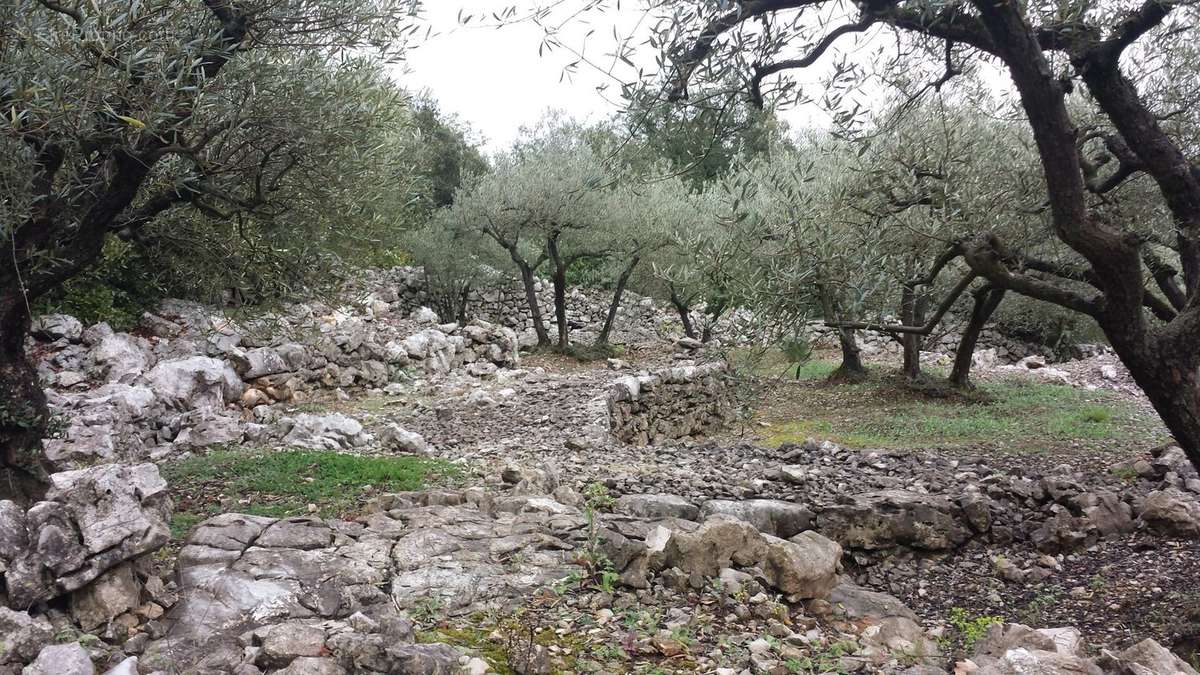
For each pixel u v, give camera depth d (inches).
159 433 422.0
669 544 213.3
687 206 809.5
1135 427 515.5
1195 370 216.2
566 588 192.2
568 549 214.8
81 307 521.3
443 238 877.2
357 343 612.1
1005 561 291.1
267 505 277.6
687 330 959.6
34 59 198.1
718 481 353.7
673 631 180.2
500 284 973.8
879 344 962.1
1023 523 313.3
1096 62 217.3
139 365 489.7
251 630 160.4
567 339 917.2
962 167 319.6
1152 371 217.0
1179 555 274.2
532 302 882.1
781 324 240.5
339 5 250.4
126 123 209.8
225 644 155.1
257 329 350.3
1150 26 207.2
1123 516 308.3
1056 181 206.2
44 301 510.6
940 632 232.2
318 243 304.2
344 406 553.3
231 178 264.5
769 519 284.5
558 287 871.1
